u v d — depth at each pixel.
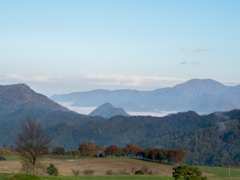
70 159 122.69
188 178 37.72
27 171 45.31
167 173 90.88
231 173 92.75
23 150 36.94
